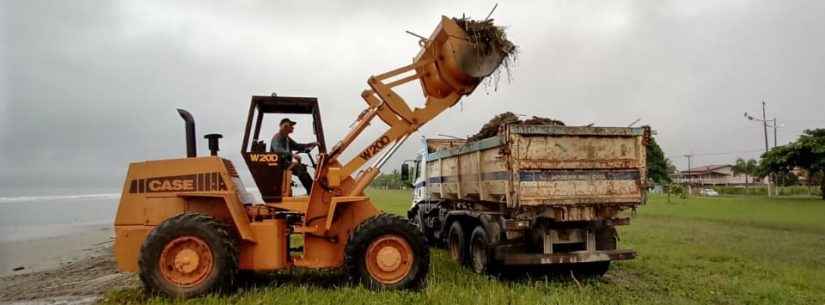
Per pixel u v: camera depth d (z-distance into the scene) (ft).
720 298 18.65
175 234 17.31
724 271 24.26
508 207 20.04
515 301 16.60
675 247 32.83
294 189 21.12
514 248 21.40
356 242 18.51
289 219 20.01
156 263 17.22
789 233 42.57
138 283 22.56
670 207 84.43
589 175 20.66
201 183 18.80
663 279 22.04
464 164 26.25
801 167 116.88
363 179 20.04
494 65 20.20
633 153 21.38
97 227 62.23
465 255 25.00
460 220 25.98
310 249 19.71
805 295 19.34
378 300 16.51
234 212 18.22
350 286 18.51
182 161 19.03
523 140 19.92
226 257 17.42
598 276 22.79
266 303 16.16
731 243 35.65
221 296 17.33
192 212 18.65
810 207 82.94
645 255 28.99
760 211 73.05
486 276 21.43
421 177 35.91
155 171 19.11
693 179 275.80
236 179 19.90
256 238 18.71
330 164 20.10
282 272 22.17
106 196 186.60
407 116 20.61
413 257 18.76
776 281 21.98
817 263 27.53
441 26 19.63
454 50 19.57
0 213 88.74
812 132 113.80
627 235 40.32
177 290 17.13
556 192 20.13
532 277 22.50
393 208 73.67
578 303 16.44
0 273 30.09
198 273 17.46
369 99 20.63
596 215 20.92
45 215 84.17
